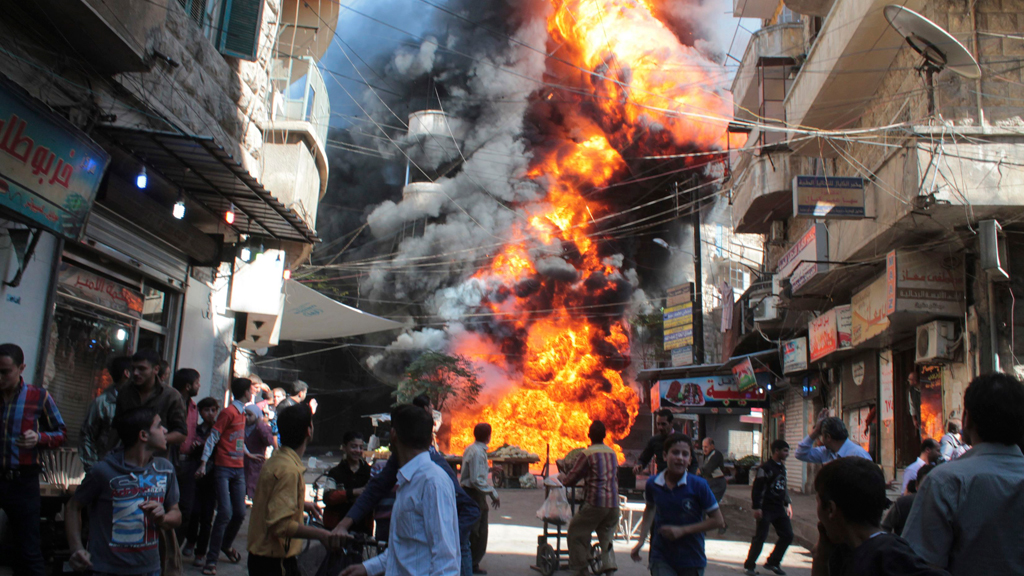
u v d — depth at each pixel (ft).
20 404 15.57
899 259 34.60
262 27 35.24
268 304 36.96
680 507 16.03
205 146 22.12
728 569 26.86
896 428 42.29
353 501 16.07
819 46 41.93
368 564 11.31
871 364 46.14
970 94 32.14
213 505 22.84
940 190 30.78
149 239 27.55
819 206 35.88
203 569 21.17
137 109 23.59
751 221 62.13
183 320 31.07
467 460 24.12
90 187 20.38
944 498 8.44
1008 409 8.57
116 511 12.76
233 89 31.83
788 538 25.88
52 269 21.35
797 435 62.49
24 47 19.19
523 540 32.45
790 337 66.13
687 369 73.41
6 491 15.11
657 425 28.45
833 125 45.55
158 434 13.48
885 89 40.16
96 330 25.22
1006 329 31.86
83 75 21.43
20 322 19.99
